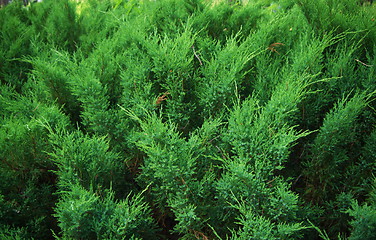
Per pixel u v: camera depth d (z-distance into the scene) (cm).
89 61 252
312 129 224
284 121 188
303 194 210
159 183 199
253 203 173
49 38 328
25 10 391
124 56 241
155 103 204
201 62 233
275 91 205
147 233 183
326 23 239
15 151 189
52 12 348
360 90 216
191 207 171
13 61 285
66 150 174
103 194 187
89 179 183
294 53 240
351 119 187
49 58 281
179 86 208
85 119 213
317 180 209
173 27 256
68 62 234
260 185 170
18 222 191
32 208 195
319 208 205
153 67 219
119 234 161
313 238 206
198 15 264
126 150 210
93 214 166
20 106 208
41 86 233
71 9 337
